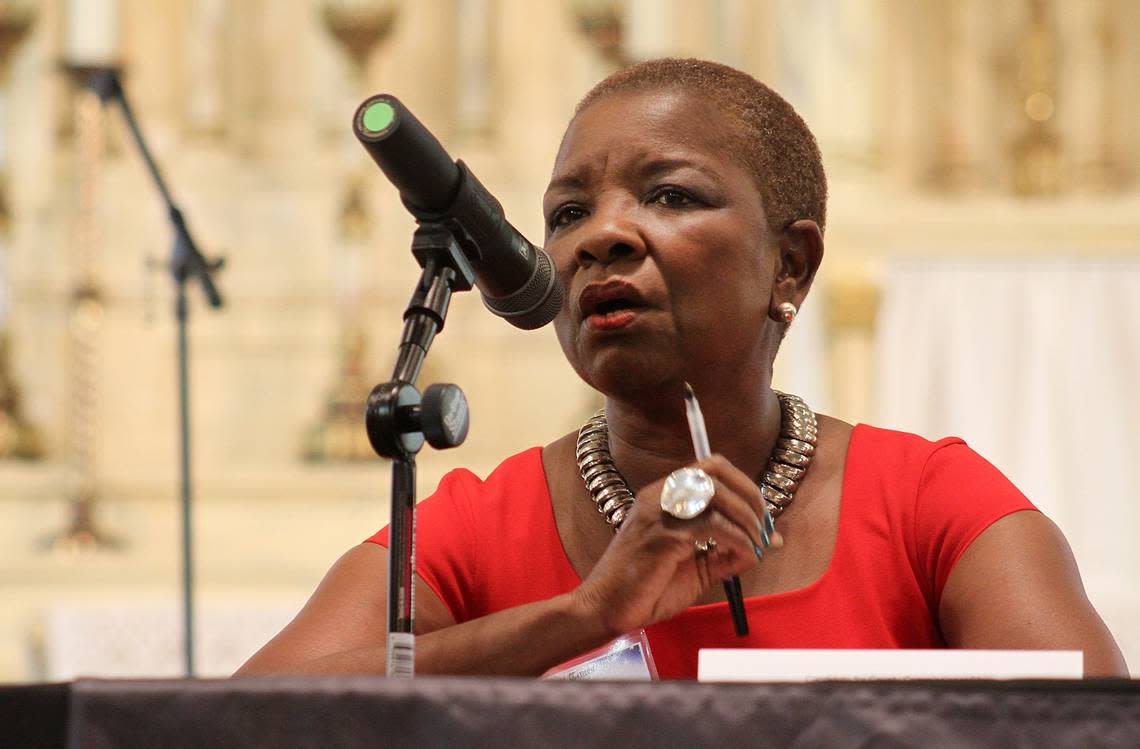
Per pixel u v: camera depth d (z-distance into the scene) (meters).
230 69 20.83
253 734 2.68
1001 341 19.16
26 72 20.61
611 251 4.24
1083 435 18.89
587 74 20.80
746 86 4.54
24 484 18.70
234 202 20.30
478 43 20.62
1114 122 20.39
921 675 3.10
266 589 18.16
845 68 19.81
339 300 19.97
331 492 18.66
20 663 17.20
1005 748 2.62
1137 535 18.58
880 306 18.72
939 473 4.45
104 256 19.97
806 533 4.41
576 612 3.60
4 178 20.38
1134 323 19.02
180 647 13.83
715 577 3.64
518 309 4.01
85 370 18.28
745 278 4.30
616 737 2.65
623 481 4.56
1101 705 2.61
